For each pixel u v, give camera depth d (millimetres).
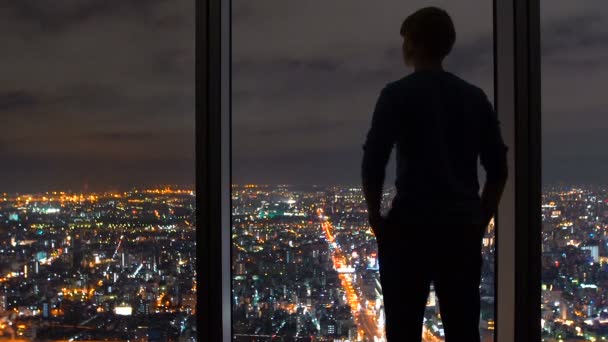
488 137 2379
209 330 3031
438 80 2350
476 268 2316
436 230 2254
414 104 2318
